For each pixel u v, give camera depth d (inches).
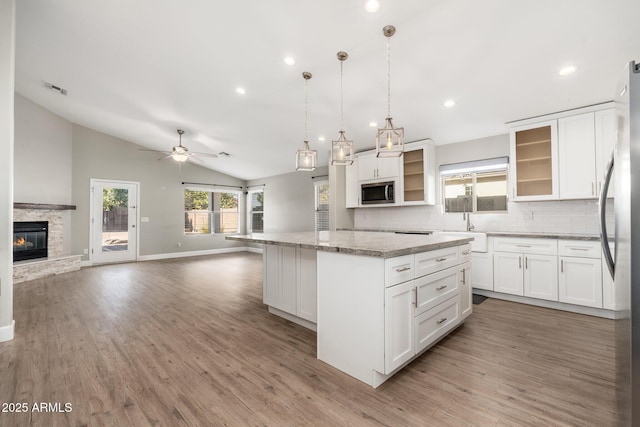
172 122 203.9
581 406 62.0
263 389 68.6
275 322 112.0
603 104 119.3
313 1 86.9
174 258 282.8
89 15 108.3
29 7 107.1
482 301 137.9
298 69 122.5
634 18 78.7
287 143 215.0
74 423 56.9
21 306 132.3
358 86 129.7
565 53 94.8
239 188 341.7
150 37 115.7
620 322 47.9
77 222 233.1
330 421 57.9
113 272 211.8
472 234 146.9
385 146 96.7
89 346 91.0
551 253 125.6
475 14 84.2
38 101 199.0
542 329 104.2
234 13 96.7
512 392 67.2
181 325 109.0
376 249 68.7
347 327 75.3
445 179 181.0
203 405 62.7
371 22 92.0
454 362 80.8
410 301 75.4
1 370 76.7
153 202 276.8
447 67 109.2
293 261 108.2
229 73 133.9
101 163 246.4
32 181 201.5
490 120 144.7
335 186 211.5
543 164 136.4
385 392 67.4
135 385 70.1
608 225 126.5
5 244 96.1
